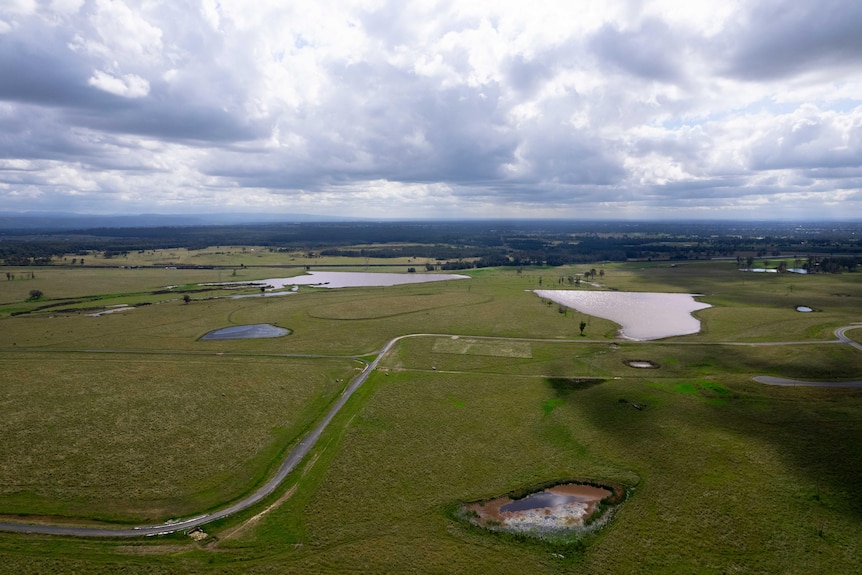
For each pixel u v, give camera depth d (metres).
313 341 118.38
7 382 86.25
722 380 87.31
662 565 42.28
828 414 71.19
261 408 75.38
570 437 65.81
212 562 42.41
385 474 56.50
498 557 43.41
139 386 84.62
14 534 45.34
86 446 62.19
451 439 65.31
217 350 110.31
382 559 42.97
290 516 48.78
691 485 53.84
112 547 44.06
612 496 52.28
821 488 52.66
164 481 54.47
